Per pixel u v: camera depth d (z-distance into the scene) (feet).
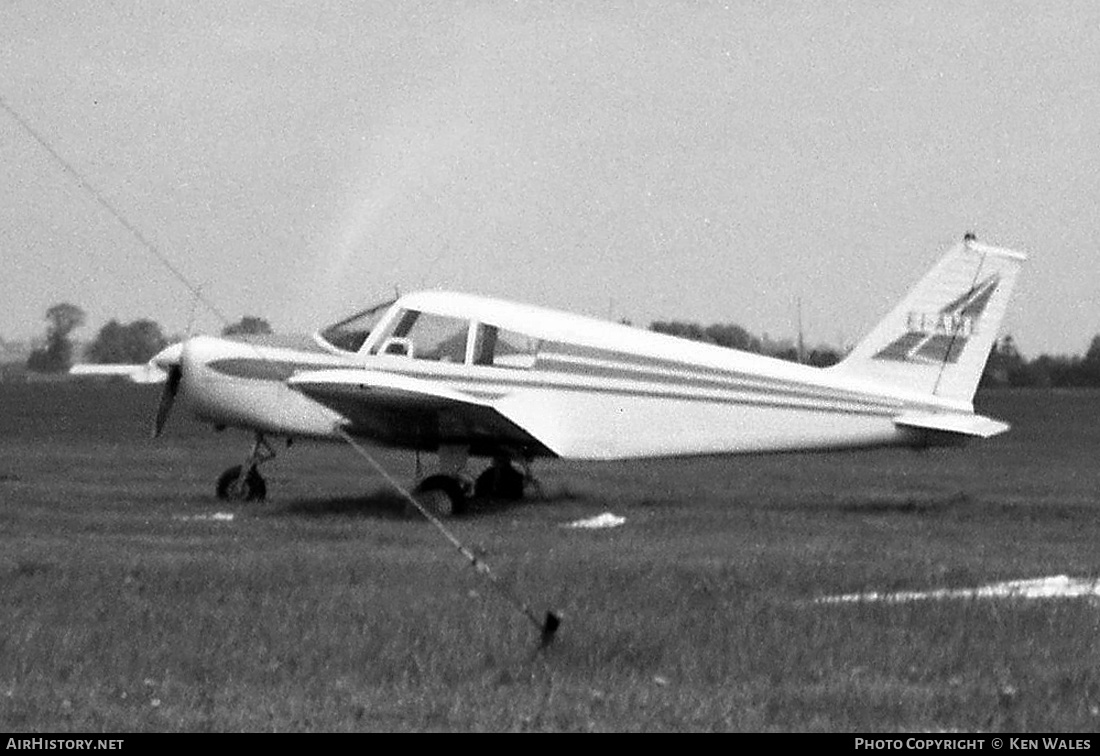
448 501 79.66
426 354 86.28
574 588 51.03
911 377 86.84
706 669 40.24
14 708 35.99
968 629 44.93
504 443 86.12
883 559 61.21
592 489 100.89
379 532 69.56
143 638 42.75
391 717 35.47
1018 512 83.61
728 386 85.76
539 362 85.87
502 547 64.44
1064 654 42.55
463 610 46.42
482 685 38.37
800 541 68.28
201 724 34.81
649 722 35.17
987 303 86.89
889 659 41.27
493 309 86.84
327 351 86.69
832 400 85.81
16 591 49.65
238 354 86.48
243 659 40.52
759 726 34.99
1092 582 54.34
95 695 37.19
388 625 44.01
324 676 39.22
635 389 85.81
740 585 52.80
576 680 39.11
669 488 102.47
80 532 69.36
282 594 49.75
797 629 44.19
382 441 85.51
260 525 72.33
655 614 46.32
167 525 72.02
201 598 48.88
